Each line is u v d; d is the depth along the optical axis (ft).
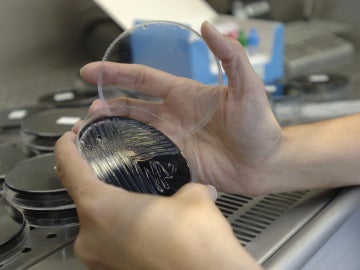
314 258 1.51
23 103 2.80
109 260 1.19
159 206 1.18
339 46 3.75
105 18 3.60
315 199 1.75
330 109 2.59
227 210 1.68
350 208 1.69
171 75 1.80
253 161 1.71
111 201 1.19
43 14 3.47
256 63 2.87
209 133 1.74
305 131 1.83
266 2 3.98
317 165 1.74
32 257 1.42
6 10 3.26
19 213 1.56
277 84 2.87
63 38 3.62
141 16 2.97
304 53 3.51
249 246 1.45
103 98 1.80
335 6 4.30
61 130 2.10
